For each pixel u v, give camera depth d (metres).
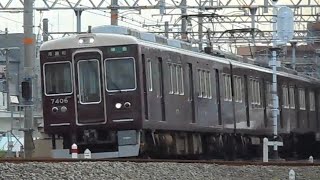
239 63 66.88
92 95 49.12
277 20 75.62
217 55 64.94
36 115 80.69
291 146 82.12
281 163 49.53
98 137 49.44
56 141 50.62
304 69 121.25
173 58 53.44
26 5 56.56
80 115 49.25
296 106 81.75
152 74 50.16
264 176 43.03
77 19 74.00
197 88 57.06
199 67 57.81
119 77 48.62
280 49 77.56
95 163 40.03
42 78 50.16
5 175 34.31
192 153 57.84
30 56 56.44
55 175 35.41
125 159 44.88
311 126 87.25
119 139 48.72
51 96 49.88
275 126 71.31
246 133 67.25
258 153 73.19
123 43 48.62
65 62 49.66
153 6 74.19
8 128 109.12
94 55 49.09
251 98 68.56
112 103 48.72
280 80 76.75
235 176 42.31
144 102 48.78
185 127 54.72
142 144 49.09
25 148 54.50
